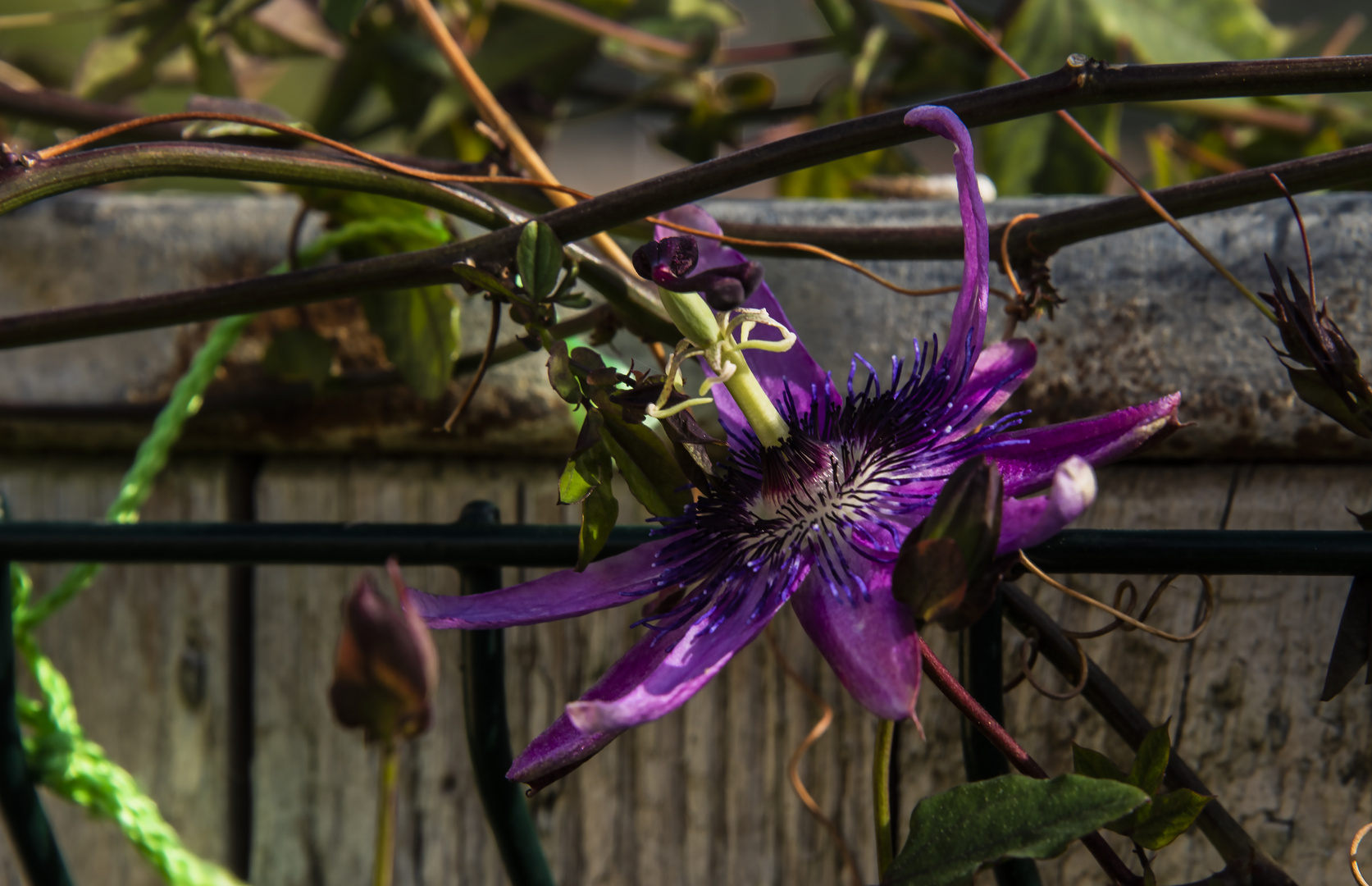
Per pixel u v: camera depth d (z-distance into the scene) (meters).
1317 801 0.50
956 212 0.50
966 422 0.44
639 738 0.52
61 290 0.52
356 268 0.46
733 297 0.42
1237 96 0.44
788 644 0.52
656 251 0.42
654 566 0.44
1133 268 0.49
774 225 0.49
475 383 0.46
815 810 0.51
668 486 0.44
